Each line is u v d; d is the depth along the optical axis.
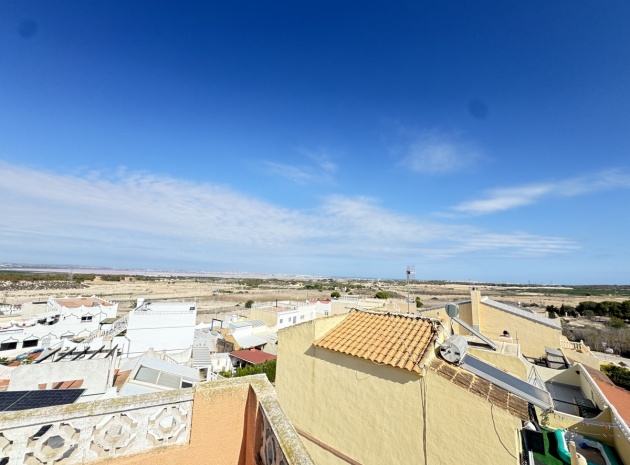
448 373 7.88
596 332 40.09
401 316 11.31
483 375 8.15
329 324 11.13
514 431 6.41
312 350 10.47
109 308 35.50
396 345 9.25
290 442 3.39
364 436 8.74
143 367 14.94
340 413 9.40
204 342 36.03
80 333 31.81
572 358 21.61
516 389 7.70
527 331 22.05
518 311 23.78
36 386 11.40
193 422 4.50
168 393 4.47
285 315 41.81
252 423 4.70
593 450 11.54
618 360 32.50
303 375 10.65
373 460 8.46
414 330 10.12
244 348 34.88
